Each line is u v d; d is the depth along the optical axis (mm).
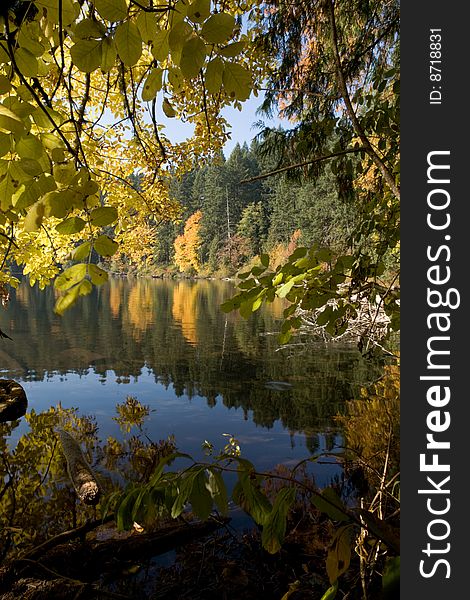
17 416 7109
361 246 2307
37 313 21734
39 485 4434
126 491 1129
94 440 5902
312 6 3428
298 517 3453
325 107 3428
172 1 837
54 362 11469
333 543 918
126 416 7094
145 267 60219
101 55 853
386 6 3230
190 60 759
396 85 1999
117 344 13914
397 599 844
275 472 4582
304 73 3766
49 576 2895
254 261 45125
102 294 33031
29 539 3420
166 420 6887
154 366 11008
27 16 937
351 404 7480
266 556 3066
